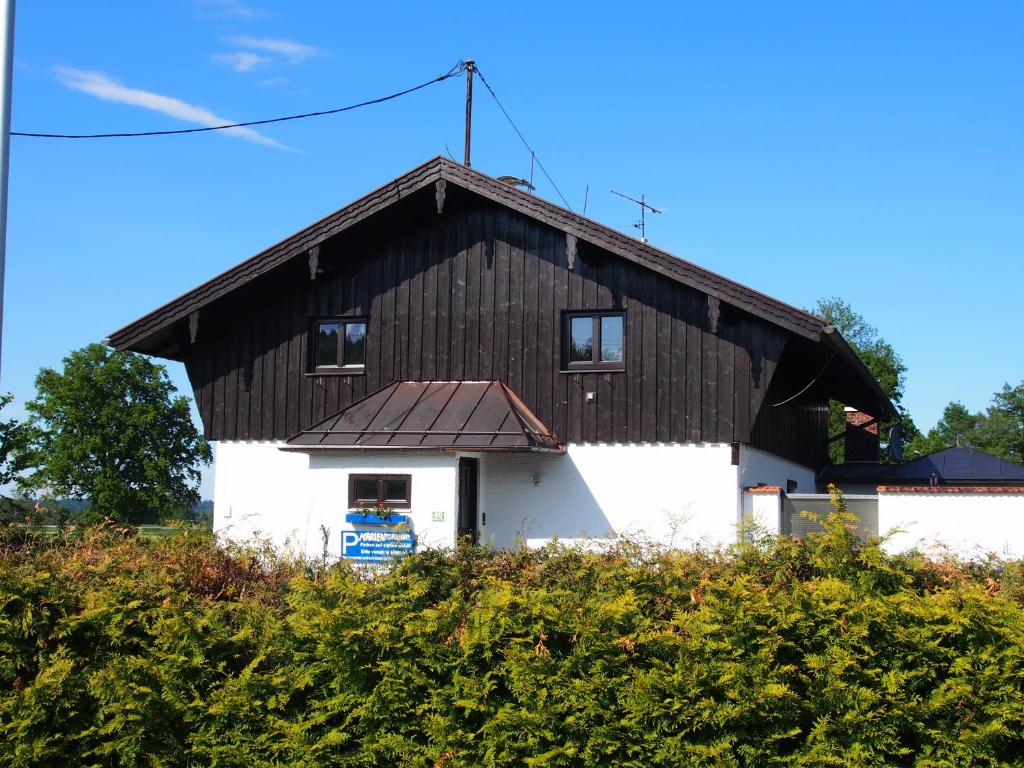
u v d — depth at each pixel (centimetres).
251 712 736
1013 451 6881
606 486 1568
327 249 1697
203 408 1781
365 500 1532
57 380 5300
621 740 673
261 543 1340
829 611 689
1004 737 650
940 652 671
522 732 686
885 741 646
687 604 749
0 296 1007
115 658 771
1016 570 793
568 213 1558
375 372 1705
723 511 1511
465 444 1474
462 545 934
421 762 698
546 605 723
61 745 768
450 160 1605
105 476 5203
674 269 1500
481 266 1670
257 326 1770
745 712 652
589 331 1619
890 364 5097
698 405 1540
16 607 815
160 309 1684
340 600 784
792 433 2031
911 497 1495
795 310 1441
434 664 719
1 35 1018
